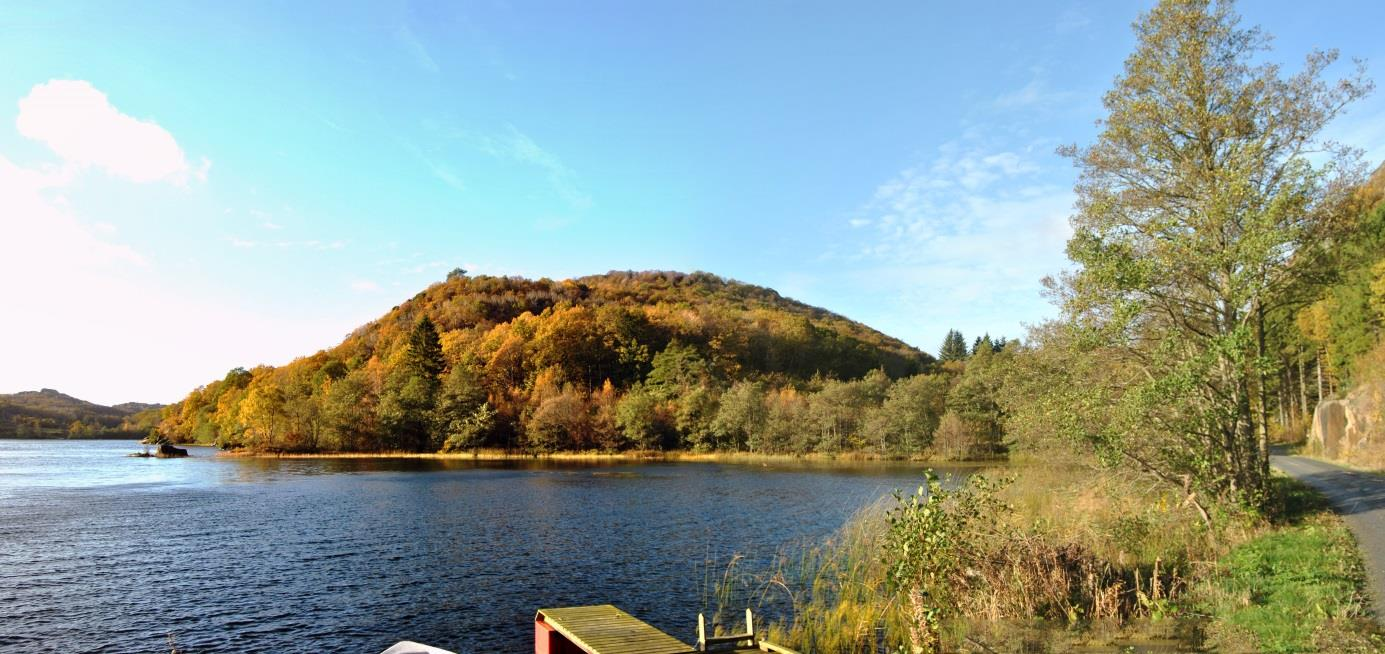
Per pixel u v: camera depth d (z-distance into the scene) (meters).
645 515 37.16
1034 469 33.91
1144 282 19.27
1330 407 46.41
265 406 109.38
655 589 20.30
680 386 113.25
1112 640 12.13
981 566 14.58
